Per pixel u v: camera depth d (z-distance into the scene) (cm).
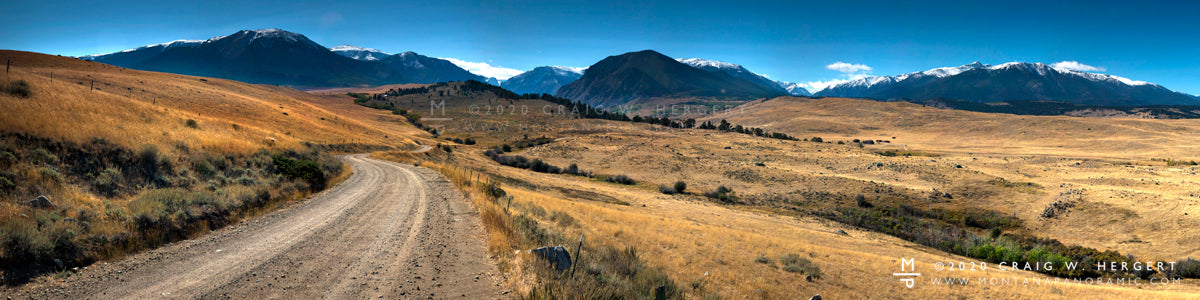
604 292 908
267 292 863
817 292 1630
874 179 7275
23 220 1023
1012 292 1844
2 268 836
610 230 2208
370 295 858
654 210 4462
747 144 12106
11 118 1698
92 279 894
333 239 1339
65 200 1305
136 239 1146
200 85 13112
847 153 10569
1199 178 6256
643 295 1023
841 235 3928
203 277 941
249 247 1206
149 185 1717
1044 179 6706
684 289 1308
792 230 3856
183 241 1239
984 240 4131
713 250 2095
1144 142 14875
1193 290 2655
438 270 1030
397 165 4925
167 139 2367
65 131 1769
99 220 1192
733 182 7319
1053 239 4591
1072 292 1914
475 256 1164
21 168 1372
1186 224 4153
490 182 3672
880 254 2994
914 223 5272
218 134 3316
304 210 1867
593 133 17212
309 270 1016
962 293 1786
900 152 14025
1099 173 7150
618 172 8294
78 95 3041
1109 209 4891
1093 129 17750
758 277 1697
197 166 2120
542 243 1374
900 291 1747
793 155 9981
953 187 6494
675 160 9094
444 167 4959
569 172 8300
